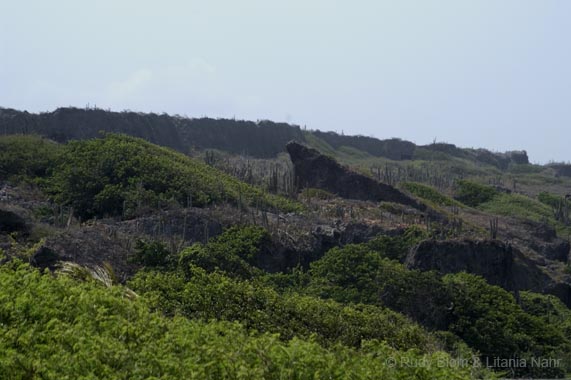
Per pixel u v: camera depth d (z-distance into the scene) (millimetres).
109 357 21172
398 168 172625
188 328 24672
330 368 22422
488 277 71312
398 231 80438
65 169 84250
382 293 57094
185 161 98562
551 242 117062
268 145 179625
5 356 20906
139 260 53906
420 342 38625
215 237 69562
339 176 105438
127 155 86062
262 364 21969
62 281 27312
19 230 62531
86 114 144125
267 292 37438
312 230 77250
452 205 124875
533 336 56469
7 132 130375
